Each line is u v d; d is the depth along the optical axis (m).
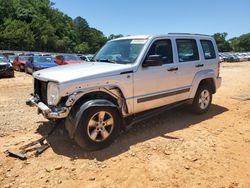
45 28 114.19
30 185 3.93
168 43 6.25
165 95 6.10
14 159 4.64
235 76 19.23
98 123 4.86
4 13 113.56
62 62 18.95
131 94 5.43
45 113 4.83
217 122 6.76
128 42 6.05
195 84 6.83
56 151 4.91
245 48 164.12
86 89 4.84
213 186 3.92
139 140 5.45
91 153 4.84
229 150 5.12
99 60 6.10
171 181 4.02
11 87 12.95
